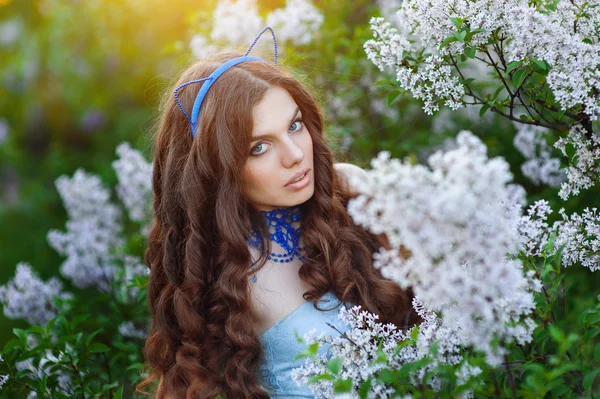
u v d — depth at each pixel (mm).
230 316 1748
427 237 996
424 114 3047
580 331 1446
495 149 2707
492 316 1051
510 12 1488
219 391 1783
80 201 3348
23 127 6707
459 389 1142
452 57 1680
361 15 3244
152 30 4992
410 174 1000
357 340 1372
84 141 6500
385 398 1286
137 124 5957
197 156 1795
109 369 2346
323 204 1840
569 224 1520
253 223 1817
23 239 5449
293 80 1741
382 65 1725
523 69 1601
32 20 6863
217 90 1722
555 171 2350
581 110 1612
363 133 2967
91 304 2910
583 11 1565
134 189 3174
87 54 5758
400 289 1824
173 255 1939
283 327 1747
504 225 1081
